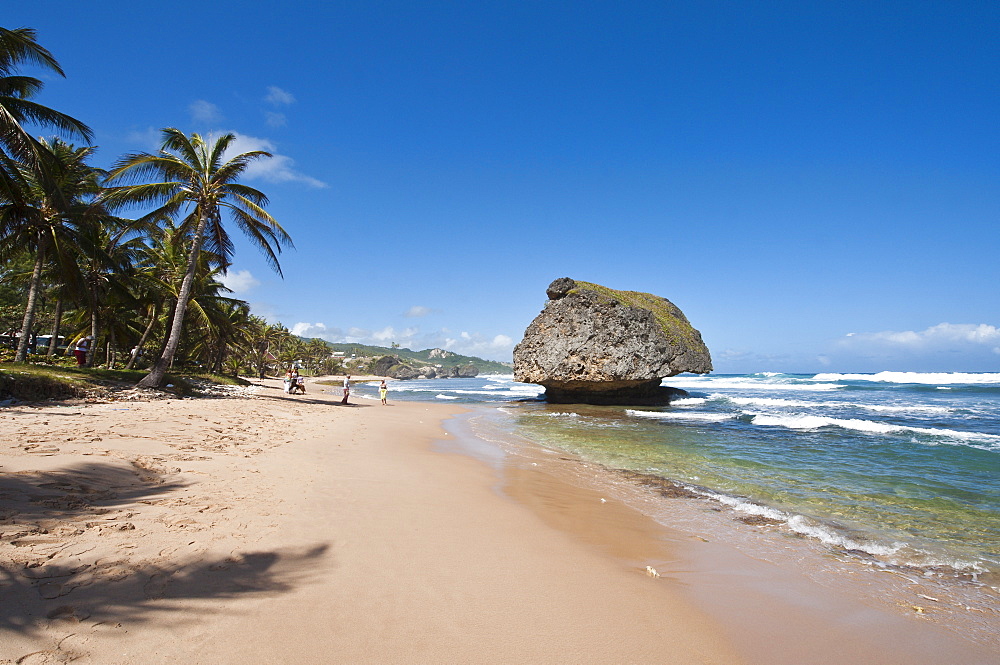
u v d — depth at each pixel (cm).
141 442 888
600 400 3350
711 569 542
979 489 929
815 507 811
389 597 405
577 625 391
